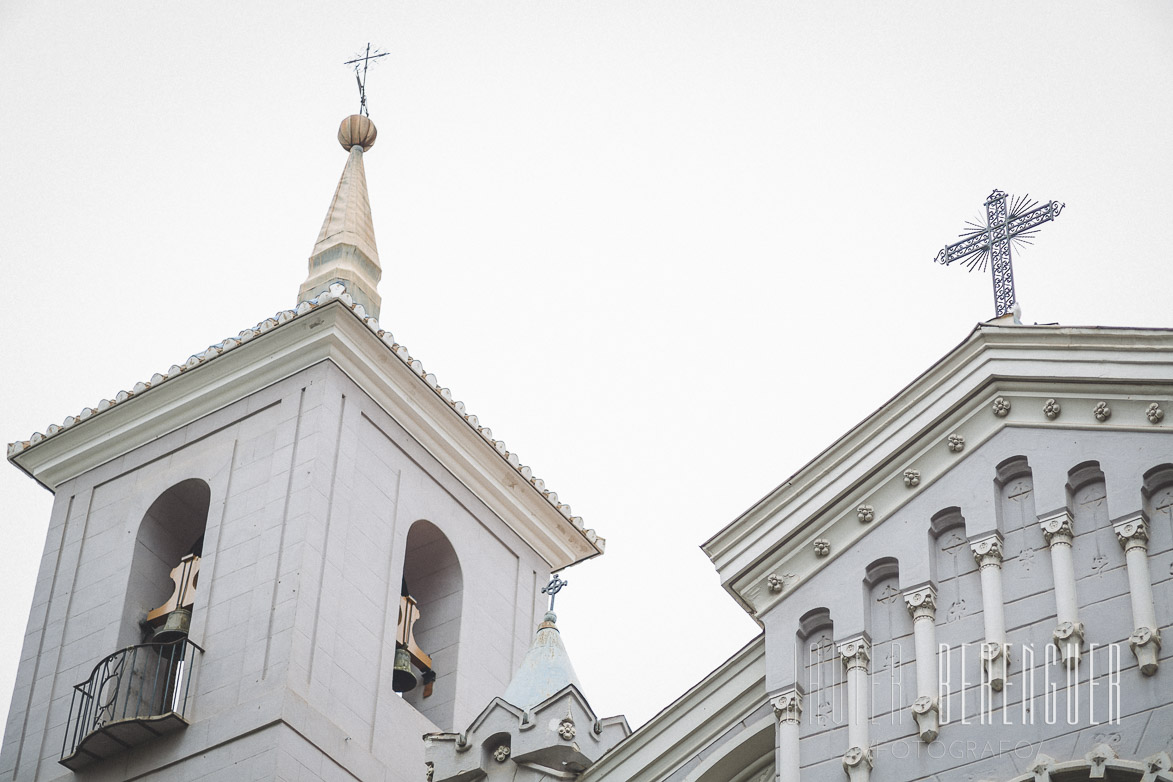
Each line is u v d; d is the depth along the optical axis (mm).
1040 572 25125
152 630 37719
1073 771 23422
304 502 36531
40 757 36219
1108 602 24344
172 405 39594
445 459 40125
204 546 37250
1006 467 26156
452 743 29141
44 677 37438
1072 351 26250
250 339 38844
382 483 38375
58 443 40500
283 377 38750
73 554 39125
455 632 38750
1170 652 23562
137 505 38938
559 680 30781
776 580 27016
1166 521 24609
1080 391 26047
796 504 27344
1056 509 25250
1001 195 30609
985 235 30359
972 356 26891
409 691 38281
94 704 36250
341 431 37906
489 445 40562
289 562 35844
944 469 26547
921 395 27047
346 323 38500
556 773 28031
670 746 27250
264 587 35844
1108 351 26016
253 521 36969
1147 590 24109
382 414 39094
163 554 38844
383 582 37312
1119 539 24594
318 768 33969
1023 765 23844
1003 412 26406
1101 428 25656
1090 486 25422
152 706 36281
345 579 36469
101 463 40281
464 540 39906
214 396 39312
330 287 40688
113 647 37031
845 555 26750
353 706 35344
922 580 25812
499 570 40562
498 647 39562
